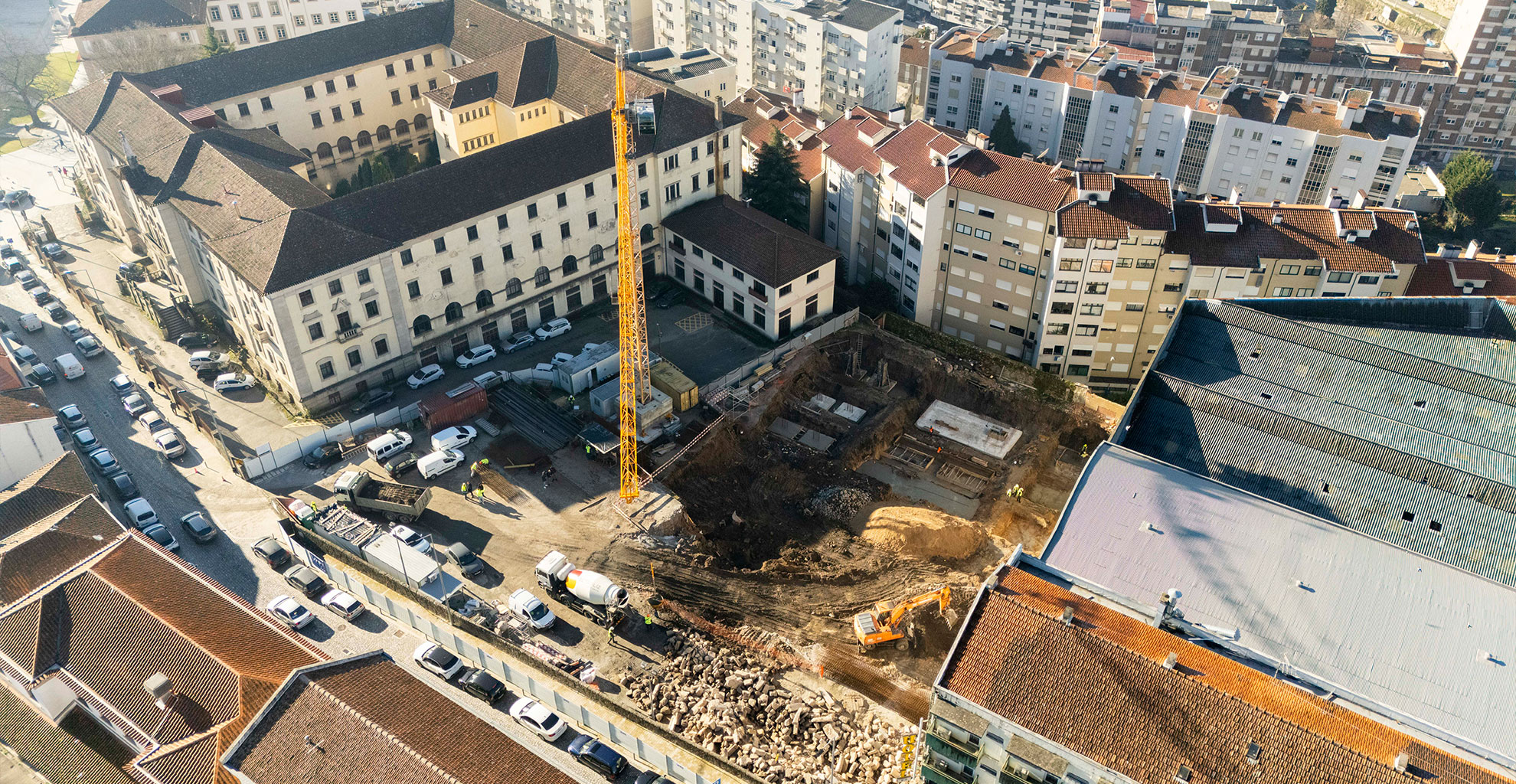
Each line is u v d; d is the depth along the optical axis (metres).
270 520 77.75
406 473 82.50
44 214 125.75
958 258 104.19
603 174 97.69
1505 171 180.88
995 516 85.88
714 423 88.06
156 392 92.75
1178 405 79.88
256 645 59.97
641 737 62.09
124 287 107.81
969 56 159.00
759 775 59.72
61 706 60.16
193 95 114.56
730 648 68.69
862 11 156.25
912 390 99.62
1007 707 49.66
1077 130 151.50
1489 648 56.44
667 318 102.19
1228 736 47.59
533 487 81.50
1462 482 71.44
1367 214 97.62
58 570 65.25
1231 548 62.84
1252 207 100.00
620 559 75.06
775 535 82.00
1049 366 104.62
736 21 167.12
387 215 87.69
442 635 67.62
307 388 87.06
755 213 104.88
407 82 132.25
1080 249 95.12
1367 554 62.62
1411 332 87.75
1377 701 53.34
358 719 52.22
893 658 69.25
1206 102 138.62
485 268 93.81
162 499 79.75
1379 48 186.62
